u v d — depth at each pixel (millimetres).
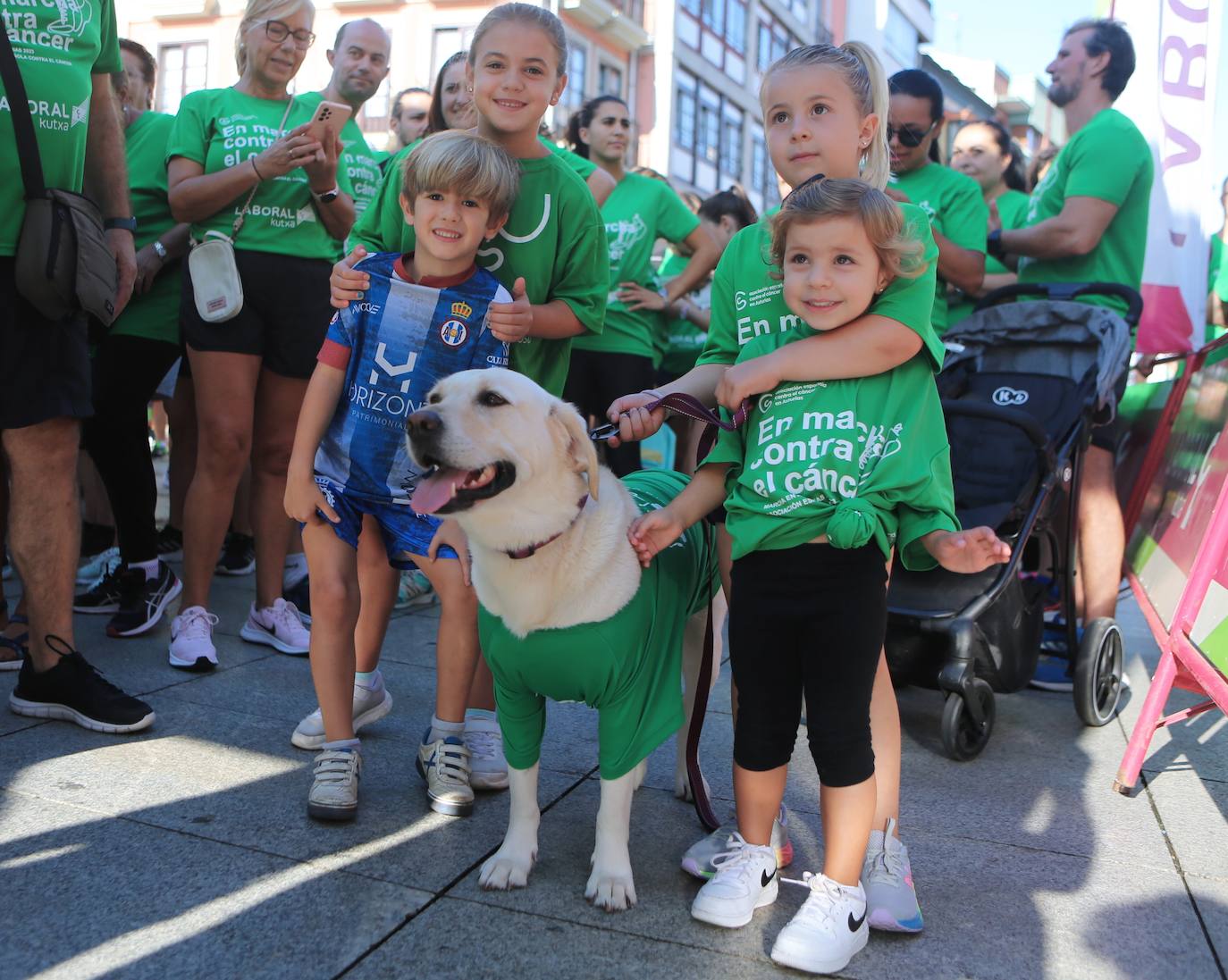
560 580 2100
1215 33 5266
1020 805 2844
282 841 2422
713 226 6711
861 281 2086
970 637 3090
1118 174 4121
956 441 3643
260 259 3756
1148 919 2217
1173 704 3861
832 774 2049
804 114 2363
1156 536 3898
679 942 2068
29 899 2105
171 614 4367
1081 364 3758
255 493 4012
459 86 4371
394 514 2658
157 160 4445
